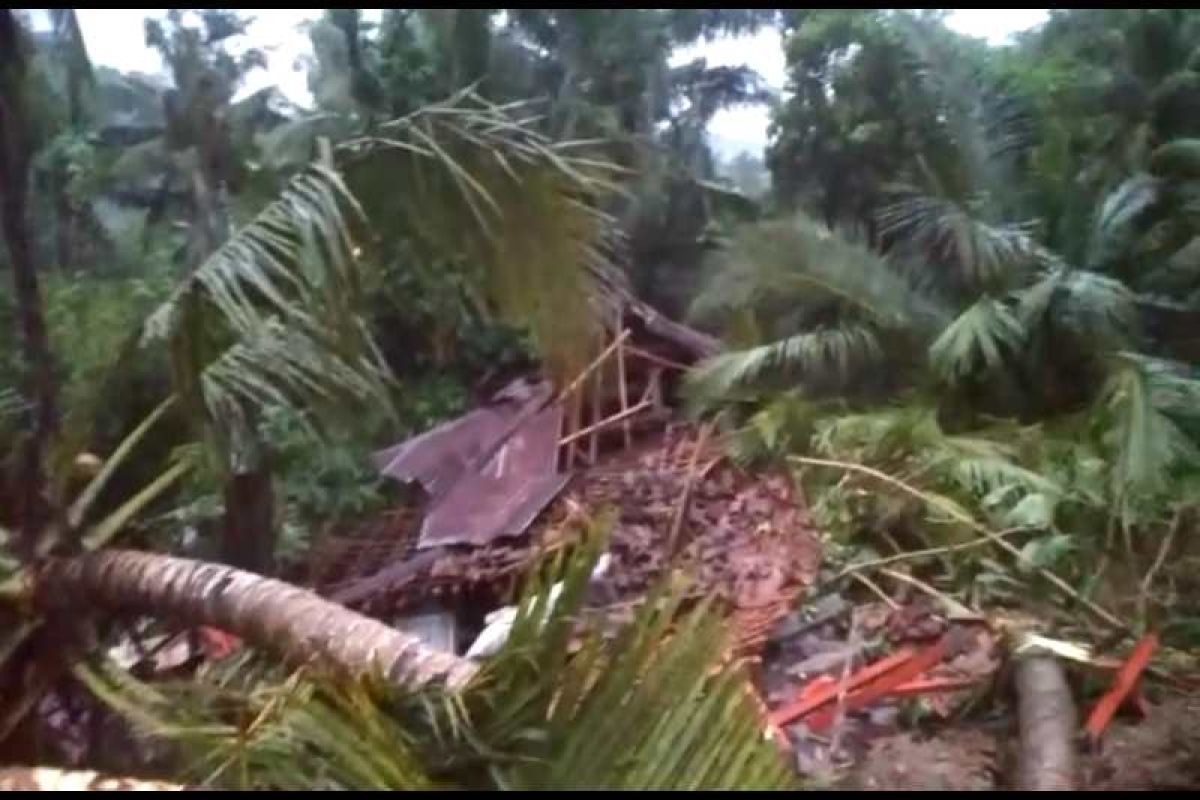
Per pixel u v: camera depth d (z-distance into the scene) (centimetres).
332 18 763
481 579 734
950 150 1231
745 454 885
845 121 1152
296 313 477
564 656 287
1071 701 579
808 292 1176
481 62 788
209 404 514
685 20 950
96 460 571
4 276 582
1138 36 1287
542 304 548
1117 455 898
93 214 678
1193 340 1204
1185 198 1259
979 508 833
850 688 579
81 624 516
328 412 541
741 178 1174
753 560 718
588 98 862
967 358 1152
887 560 741
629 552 705
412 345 897
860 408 1104
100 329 600
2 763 487
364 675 294
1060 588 729
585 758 277
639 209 941
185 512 604
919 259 1287
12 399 569
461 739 277
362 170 512
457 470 873
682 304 1085
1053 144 1298
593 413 912
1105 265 1280
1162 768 521
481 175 520
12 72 549
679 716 280
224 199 675
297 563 773
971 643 661
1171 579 765
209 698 348
